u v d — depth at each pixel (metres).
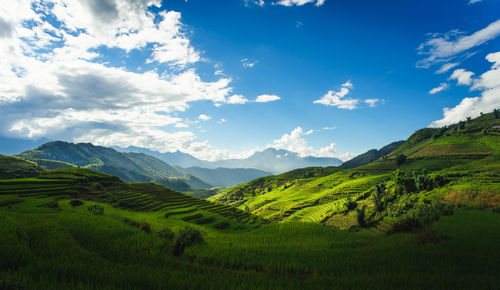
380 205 76.62
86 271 11.18
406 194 84.50
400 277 11.34
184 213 84.94
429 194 76.94
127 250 18.14
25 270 10.70
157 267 14.37
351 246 22.53
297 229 34.03
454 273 11.83
